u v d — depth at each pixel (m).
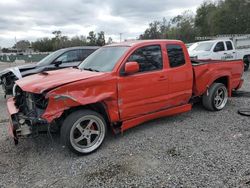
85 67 5.31
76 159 4.27
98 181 3.61
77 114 4.26
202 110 6.73
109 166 3.99
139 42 5.21
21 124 4.34
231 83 6.95
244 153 4.21
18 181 3.69
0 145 4.89
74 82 4.21
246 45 18.05
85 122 4.41
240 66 7.20
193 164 3.93
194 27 60.59
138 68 4.73
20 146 4.82
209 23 50.88
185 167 3.85
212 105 6.50
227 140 4.77
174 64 5.57
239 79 7.24
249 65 16.84
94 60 5.41
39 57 49.09
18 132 4.25
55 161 4.22
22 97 4.86
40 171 3.94
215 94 6.49
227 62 6.78
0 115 7.09
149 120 5.86
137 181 3.56
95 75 4.50
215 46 13.52
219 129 5.36
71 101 4.13
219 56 13.41
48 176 3.79
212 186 3.35
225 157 4.10
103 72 4.68
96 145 4.50
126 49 5.00
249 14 43.97
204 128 5.44
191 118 6.12
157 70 5.25
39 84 4.24
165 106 5.50
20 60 50.31
